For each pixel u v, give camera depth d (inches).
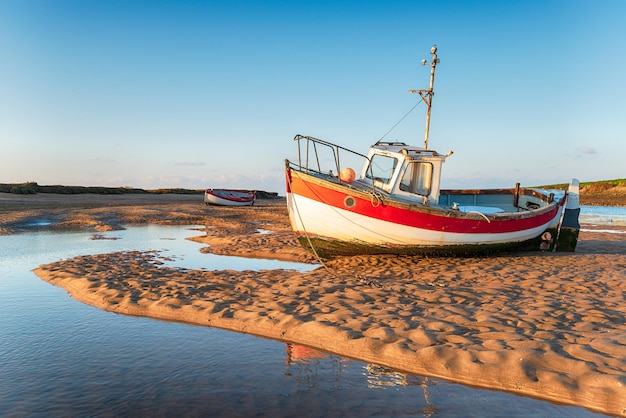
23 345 247.4
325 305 303.9
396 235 471.2
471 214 478.0
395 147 526.3
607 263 490.3
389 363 219.6
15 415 171.3
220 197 1647.4
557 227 581.3
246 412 173.3
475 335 242.8
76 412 173.8
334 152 472.1
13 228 846.5
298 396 187.5
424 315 277.7
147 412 173.5
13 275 429.7
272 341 253.8
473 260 500.1
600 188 3129.9
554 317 273.9
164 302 316.8
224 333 267.4
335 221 462.6
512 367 203.8
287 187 472.7
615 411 174.7
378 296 328.5
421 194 505.4
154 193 2755.9
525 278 405.4
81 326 280.2
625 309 294.2
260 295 336.5
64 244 656.4
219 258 553.0
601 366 199.5
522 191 662.5
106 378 205.0
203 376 207.3
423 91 545.3
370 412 174.4
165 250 609.9
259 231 871.1
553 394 186.2
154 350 240.5
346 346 237.8
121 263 485.4
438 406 179.8
